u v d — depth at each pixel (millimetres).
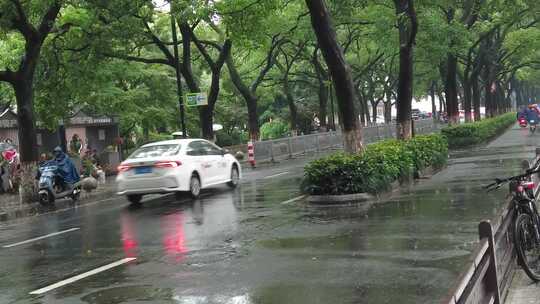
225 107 50562
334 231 9898
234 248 9008
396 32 29078
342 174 13250
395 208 11945
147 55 35812
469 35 26344
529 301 6059
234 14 20344
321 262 7738
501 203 11664
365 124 58031
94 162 26828
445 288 6281
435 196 13352
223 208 13750
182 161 16016
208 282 7102
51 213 16547
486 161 21359
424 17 23234
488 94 47719
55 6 19031
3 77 18656
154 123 38156
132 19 20547
